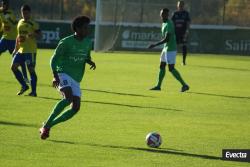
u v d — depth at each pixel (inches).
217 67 2736.2
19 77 1592.0
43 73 2171.5
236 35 3496.6
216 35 3494.1
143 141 1072.8
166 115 1375.5
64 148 994.7
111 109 1424.7
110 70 2380.7
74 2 3727.9
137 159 936.3
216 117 1380.4
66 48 1027.9
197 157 965.2
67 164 891.4
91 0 3742.6
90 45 1065.5
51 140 1052.5
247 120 1355.8
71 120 1258.0
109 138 1089.4
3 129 1133.1
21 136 1074.7
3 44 1883.6
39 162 896.9
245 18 3599.9
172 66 1796.3
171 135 1143.6
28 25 1568.7
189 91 1846.7
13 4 3602.4
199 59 3154.5
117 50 3368.6
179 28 2696.9
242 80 2242.9
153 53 3371.1
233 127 1257.4
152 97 1665.8
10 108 1381.6
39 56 2869.1
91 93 1697.8
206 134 1166.3
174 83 2046.0
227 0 3627.0
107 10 3326.8
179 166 901.2
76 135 1105.4
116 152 979.3
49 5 3661.4
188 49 3506.4
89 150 986.7
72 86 1034.7
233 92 1872.5
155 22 3415.4
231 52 3506.4
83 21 1030.4
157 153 983.6
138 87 1881.2
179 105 1539.1
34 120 1237.7
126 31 3380.9
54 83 1032.2
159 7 3420.3
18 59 1582.2
